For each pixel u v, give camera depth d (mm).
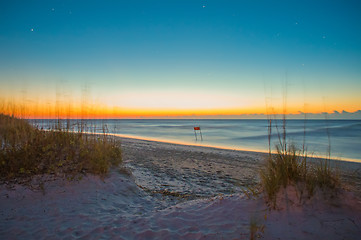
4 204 3496
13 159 4477
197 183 5992
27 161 4570
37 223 3125
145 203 4352
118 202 4180
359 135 23234
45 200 3787
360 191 3789
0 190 3816
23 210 3436
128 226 3127
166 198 4738
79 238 2785
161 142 16750
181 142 17766
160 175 6770
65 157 5223
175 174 6957
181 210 3645
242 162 9047
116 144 6629
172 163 8648
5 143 4918
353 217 2777
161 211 3723
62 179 4484
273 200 3381
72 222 3209
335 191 3299
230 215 3258
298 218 2895
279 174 3631
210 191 5273
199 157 10102
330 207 3031
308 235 2535
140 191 5039
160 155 10367
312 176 3584
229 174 7047
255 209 3326
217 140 19578
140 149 12047
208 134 27234
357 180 5117
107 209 3787
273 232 2670
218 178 6555
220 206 3627
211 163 8797
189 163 8742
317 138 20203
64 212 3500
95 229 3027
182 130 36750
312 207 3070
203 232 2852
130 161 8695
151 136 24109
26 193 3871
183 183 5973
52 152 5176
